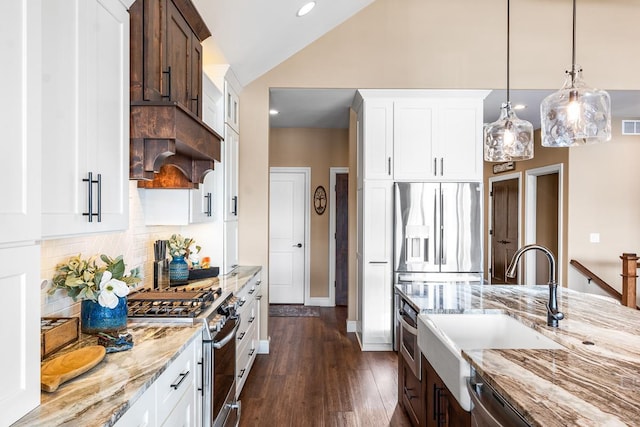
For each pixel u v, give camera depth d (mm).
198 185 2697
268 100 3941
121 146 1565
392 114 4004
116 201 1530
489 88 3963
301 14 3215
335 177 5965
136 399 1138
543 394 1086
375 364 3662
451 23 3957
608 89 3965
